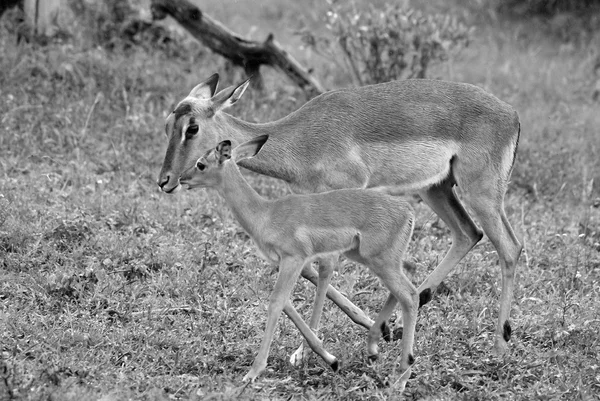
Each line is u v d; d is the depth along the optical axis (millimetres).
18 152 14898
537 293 12227
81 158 15023
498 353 10438
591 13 26859
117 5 19812
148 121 16500
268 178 15180
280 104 18188
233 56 18328
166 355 9844
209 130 10773
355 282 11992
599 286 12344
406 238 9703
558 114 20203
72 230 12281
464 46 19062
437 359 10219
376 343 10078
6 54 17438
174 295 11359
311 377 9742
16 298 10789
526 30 26062
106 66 17859
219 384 9141
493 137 11078
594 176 16766
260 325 10766
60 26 18625
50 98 16547
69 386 8734
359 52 18812
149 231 12781
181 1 17891
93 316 10633
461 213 11617
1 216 12391
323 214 9625
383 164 10859
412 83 11219
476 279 12414
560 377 9844
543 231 14234
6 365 8883
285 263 9633
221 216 13539
